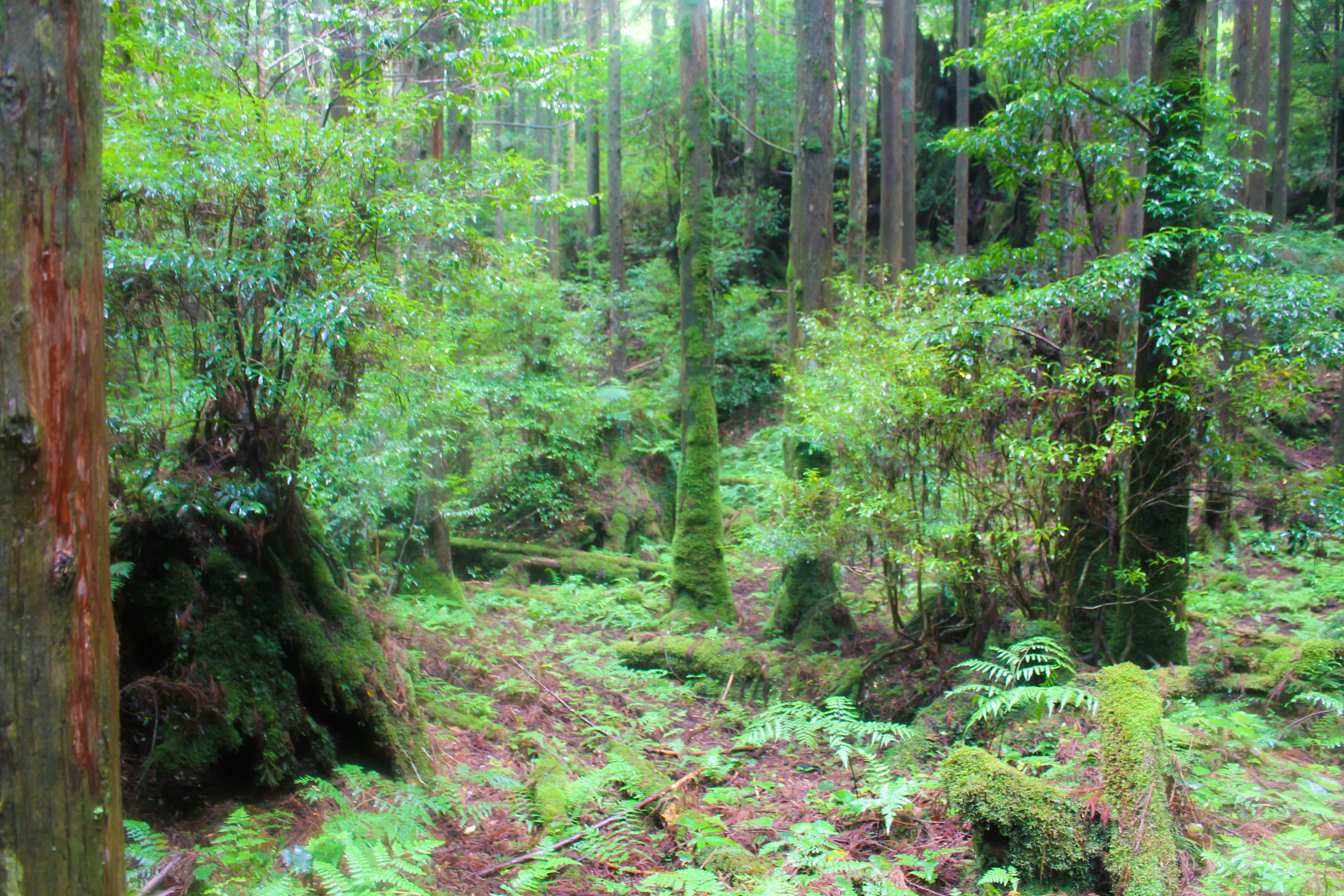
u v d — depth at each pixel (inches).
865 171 549.0
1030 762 161.2
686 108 333.1
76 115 66.3
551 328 412.5
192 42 182.2
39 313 64.2
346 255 166.9
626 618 331.6
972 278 263.7
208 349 153.6
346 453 206.4
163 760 141.0
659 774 192.5
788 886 126.7
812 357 284.8
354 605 180.1
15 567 64.0
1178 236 227.0
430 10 233.3
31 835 65.4
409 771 169.5
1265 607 317.1
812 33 344.8
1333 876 119.1
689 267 338.0
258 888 110.1
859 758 208.4
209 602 155.1
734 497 556.1
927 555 232.7
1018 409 231.8
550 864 133.5
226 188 151.9
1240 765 169.0
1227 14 992.2
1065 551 231.6
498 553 403.9
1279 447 454.6
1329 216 697.0
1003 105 306.3
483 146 377.4
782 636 300.7
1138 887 116.0
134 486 163.2
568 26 868.6
